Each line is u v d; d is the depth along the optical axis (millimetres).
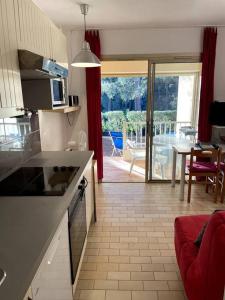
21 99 1566
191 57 3801
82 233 2020
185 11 2988
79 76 3955
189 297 1518
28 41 1660
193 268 1496
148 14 3086
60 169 2041
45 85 2146
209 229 1271
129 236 2609
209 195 3676
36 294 914
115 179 4449
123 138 5688
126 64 4863
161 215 3072
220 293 1144
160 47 3775
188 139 4180
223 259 1120
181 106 4105
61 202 1400
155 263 2191
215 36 3650
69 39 3803
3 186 1671
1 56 1273
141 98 5621
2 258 919
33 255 936
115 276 2037
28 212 1281
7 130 1989
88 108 3994
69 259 1498
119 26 3623
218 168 3326
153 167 4312
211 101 3863
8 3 1359
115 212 3162
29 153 2436
